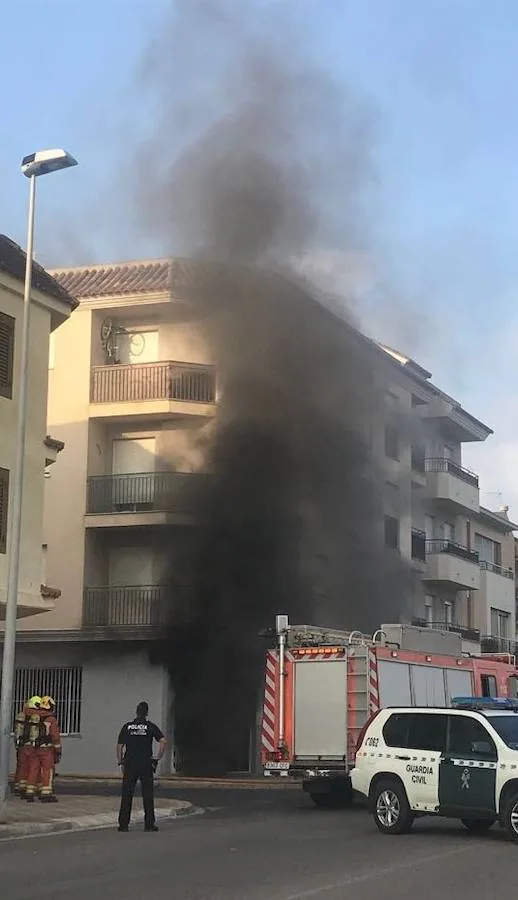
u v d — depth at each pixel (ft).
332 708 59.98
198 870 33.47
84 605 93.86
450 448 141.28
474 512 139.23
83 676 94.02
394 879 31.83
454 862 35.65
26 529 64.39
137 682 92.27
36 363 66.74
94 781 84.84
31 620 95.04
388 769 44.73
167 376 95.76
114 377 97.04
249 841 41.73
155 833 45.16
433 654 65.62
